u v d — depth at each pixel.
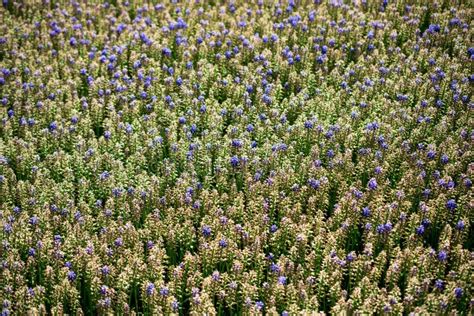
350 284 10.28
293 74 15.12
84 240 10.91
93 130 14.00
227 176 12.33
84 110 14.23
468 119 13.37
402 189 11.63
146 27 17.53
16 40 16.97
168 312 9.83
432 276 10.17
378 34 16.64
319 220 11.05
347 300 10.23
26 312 9.89
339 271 10.02
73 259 10.46
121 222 11.16
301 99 14.27
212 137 13.06
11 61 16.08
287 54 15.83
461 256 10.19
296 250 10.58
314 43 16.58
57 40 17.27
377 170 11.93
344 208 11.19
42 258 10.59
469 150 12.42
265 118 13.70
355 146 13.03
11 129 13.59
